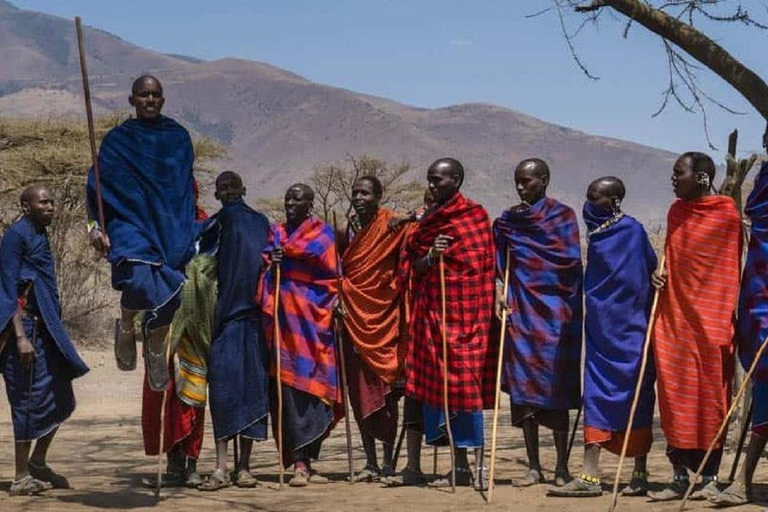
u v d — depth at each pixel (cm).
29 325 920
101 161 845
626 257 894
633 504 855
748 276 851
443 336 920
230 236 983
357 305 985
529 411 934
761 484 945
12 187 3744
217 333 974
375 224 990
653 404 898
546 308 928
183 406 966
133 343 853
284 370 977
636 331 893
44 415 925
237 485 977
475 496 902
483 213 955
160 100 867
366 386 990
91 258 3884
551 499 884
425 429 956
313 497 910
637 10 1315
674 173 878
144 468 1214
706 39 1317
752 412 866
